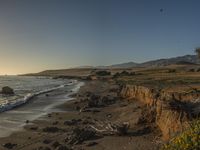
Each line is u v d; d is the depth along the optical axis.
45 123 36.88
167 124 24.27
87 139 27.47
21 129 33.75
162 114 26.84
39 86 124.00
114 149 23.75
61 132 31.45
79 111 46.00
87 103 52.94
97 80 147.12
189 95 31.92
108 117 39.16
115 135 27.97
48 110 48.81
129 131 28.73
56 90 94.75
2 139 29.33
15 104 55.62
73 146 25.62
